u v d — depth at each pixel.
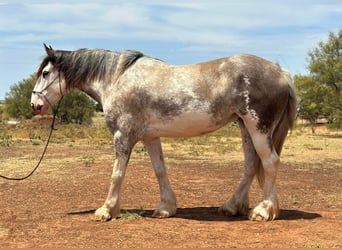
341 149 23.28
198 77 7.37
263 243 6.12
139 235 6.58
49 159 17.61
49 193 10.62
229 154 20.61
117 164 7.61
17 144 25.14
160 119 7.45
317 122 50.31
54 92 8.12
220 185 11.83
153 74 7.52
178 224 7.29
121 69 7.69
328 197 10.05
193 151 21.33
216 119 7.36
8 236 6.63
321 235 6.53
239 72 7.23
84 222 7.53
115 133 7.62
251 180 8.00
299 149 23.30
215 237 6.46
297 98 7.58
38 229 7.05
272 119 7.32
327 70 35.38
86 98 47.59
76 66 7.98
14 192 10.77
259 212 7.46
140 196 10.29
